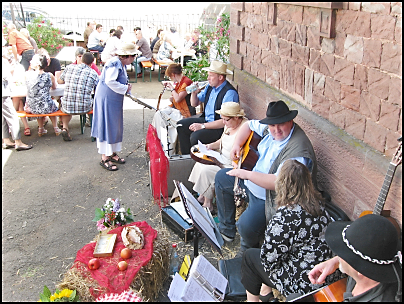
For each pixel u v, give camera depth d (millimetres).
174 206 4270
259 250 2883
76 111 6664
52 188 5207
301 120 3908
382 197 2703
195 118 5480
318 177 3684
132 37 11375
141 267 3070
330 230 2205
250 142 3867
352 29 3107
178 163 4613
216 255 3822
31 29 11266
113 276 2979
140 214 4590
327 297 2285
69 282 2941
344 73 3264
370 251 1936
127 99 9180
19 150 6410
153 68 12055
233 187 3873
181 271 3357
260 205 3535
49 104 6660
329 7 3229
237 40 5602
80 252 3223
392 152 2830
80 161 6031
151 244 3303
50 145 6641
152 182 4598
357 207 3168
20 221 4473
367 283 2012
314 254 2604
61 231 4293
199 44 10930
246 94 5344
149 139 4488
